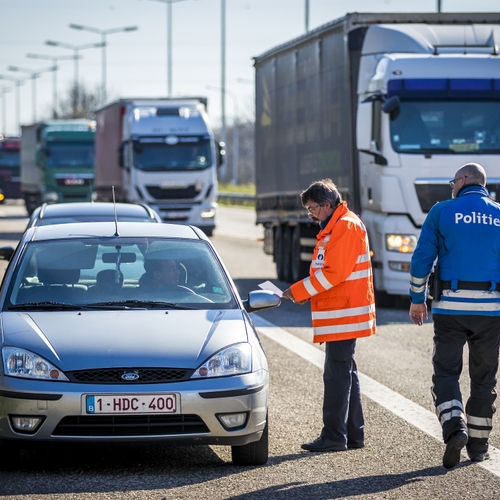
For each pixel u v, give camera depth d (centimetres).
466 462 1948
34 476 1831
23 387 1783
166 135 8794
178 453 2031
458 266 1923
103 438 1777
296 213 5456
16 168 18100
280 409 2448
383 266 4394
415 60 4400
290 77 5666
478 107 4378
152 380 1808
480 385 1948
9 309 2038
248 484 1781
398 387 2697
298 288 2042
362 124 4347
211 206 8938
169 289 2123
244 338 1933
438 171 4331
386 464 1933
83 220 3250
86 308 2034
